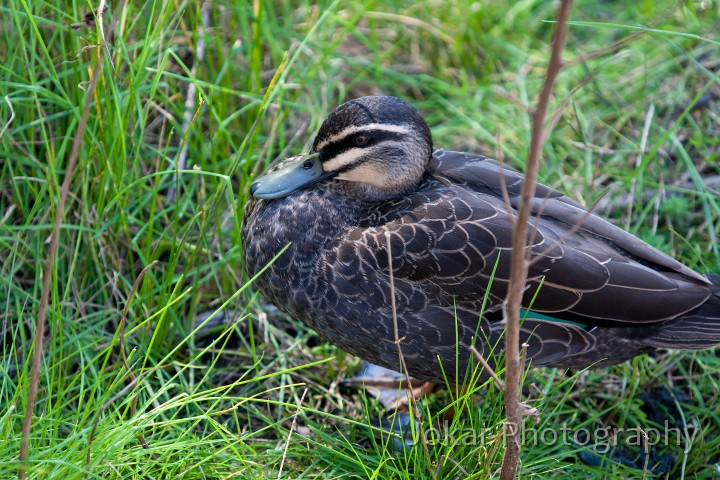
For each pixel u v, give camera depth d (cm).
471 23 1137
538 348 732
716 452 797
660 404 846
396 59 1150
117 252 871
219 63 975
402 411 828
